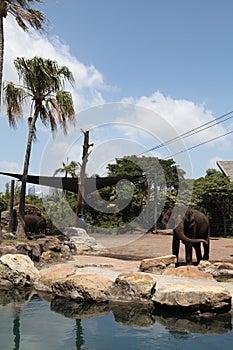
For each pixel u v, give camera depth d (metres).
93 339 4.97
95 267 10.34
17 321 5.74
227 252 15.32
